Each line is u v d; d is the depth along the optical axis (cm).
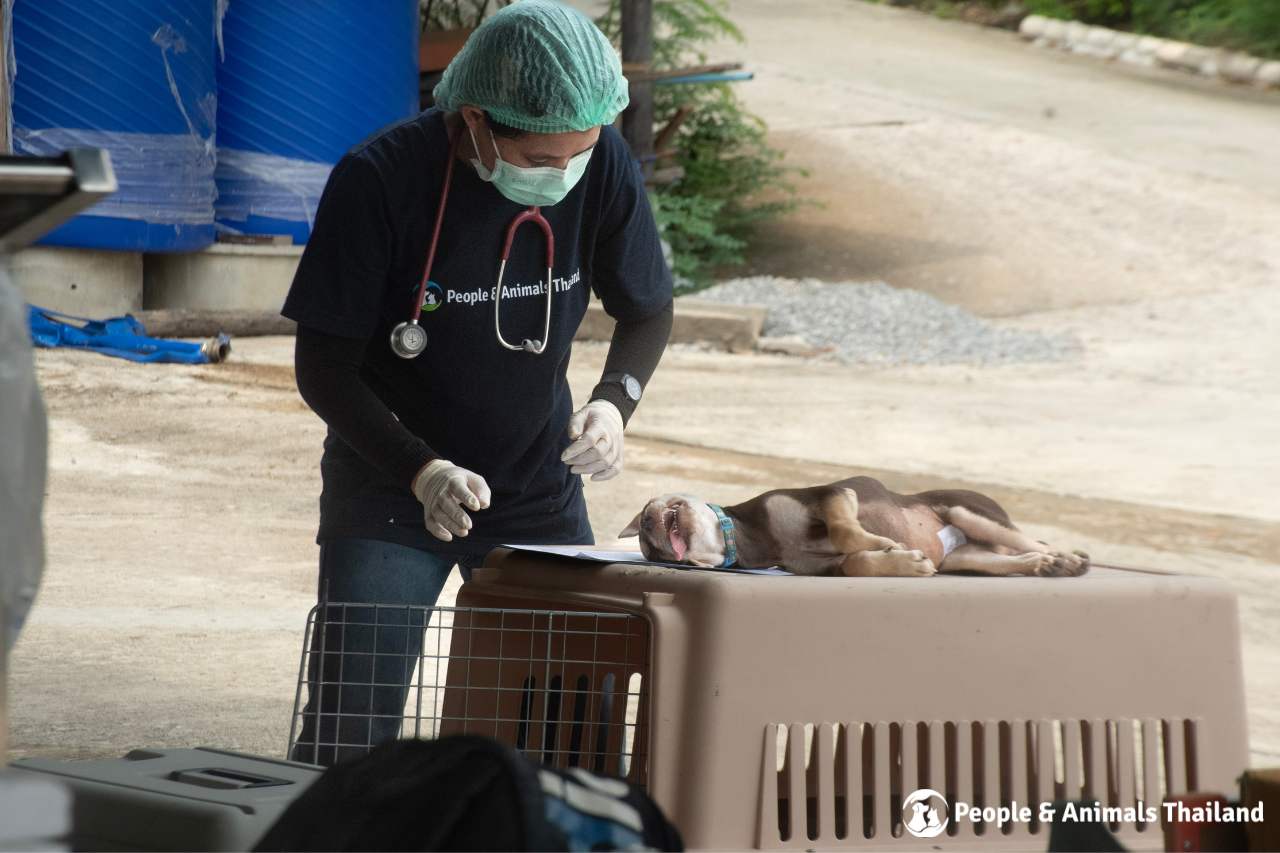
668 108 3762
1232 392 2611
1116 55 5509
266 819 475
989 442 2136
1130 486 1908
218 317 2427
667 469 1822
